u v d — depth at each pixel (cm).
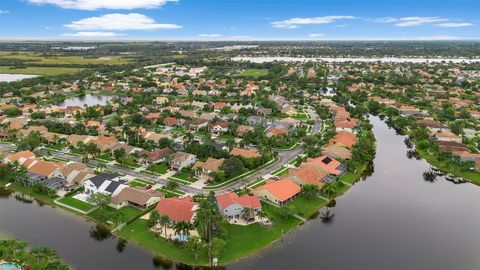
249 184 14675
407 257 10325
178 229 10594
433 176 16388
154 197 12900
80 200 13375
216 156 16800
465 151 18025
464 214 12825
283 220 12162
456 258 10306
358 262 10075
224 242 9988
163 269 9794
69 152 18388
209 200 11450
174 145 18562
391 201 13788
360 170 16450
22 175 14638
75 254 10319
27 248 10475
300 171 14775
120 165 16612
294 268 9800
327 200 13638
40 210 12850
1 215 12456
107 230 11550
